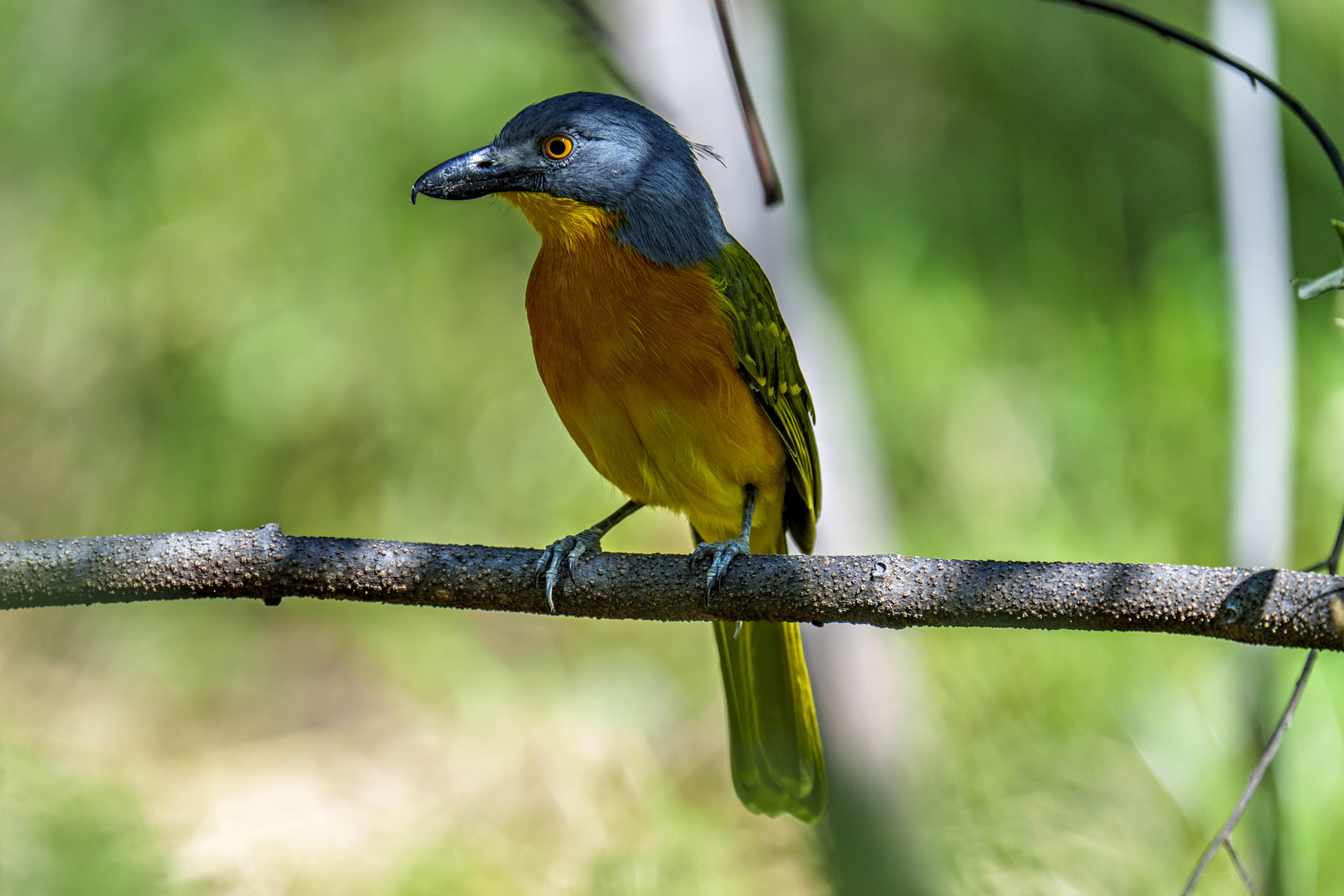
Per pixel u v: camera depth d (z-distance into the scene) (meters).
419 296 14.60
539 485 14.58
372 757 13.43
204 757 13.66
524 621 14.84
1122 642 10.65
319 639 15.67
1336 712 9.23
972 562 5.53
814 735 7.93
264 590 5.80
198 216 14.50
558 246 7.41
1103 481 12.20
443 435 14.80
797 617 5.76
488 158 7.39
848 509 11.20
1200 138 13.30
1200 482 11.87
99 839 10.48
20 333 14.83
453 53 13.98
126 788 11.35
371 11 14.70
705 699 13.30
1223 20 10.22
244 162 14.48
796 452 7.69
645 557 5.95
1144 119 13.52
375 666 15.16
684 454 7.30
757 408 7.48
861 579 5.61
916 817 10.05
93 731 14.02
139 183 14.44
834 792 10.12
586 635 14.30
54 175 14.62
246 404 14.59
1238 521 9.94
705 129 10.69
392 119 14.41
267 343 14.40
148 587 5.66
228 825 11.93
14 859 10.03
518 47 13.96
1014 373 12.91
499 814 11.77
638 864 10.40
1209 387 12.07
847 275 13.48
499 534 14.48
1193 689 10.02
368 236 14.52
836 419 11.19
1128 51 13.48
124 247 14.52
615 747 12.73
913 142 14.04
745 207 10.87
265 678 15.09
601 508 14.52
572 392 7.31
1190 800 9.55
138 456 15.12
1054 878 9.51
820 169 14.02
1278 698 9.19
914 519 12.45
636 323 7.13
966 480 12.52
